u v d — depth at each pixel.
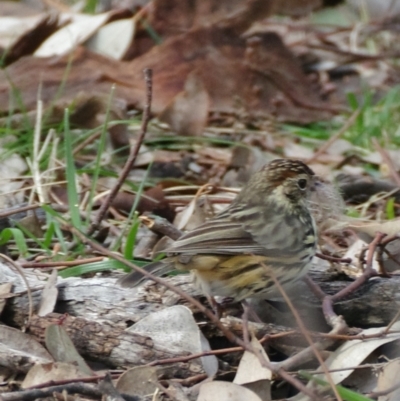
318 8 21.64
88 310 9.02
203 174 14.23
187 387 8.14
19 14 19.33
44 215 12.00
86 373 8.24
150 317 8.76
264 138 15.97
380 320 9.23
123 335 8.52
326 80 19.52
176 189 13.18
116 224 11.90
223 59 17.19
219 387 7.87
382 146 15.68
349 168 14.77
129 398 7.75
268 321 9.51
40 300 9.02
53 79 15.87
